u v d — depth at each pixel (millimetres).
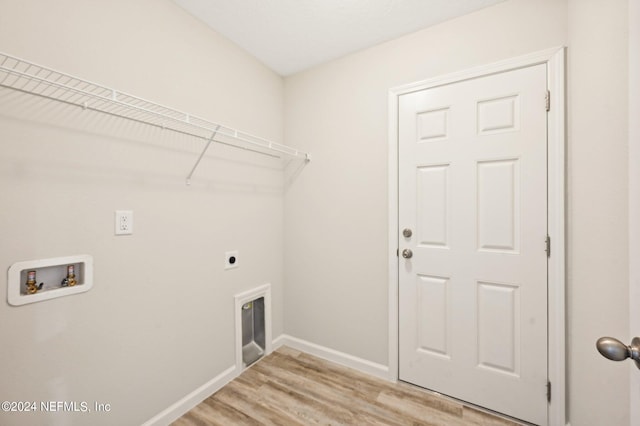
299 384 1719
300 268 2143
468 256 1516
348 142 1909
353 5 1451
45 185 1013
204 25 1591
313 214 2072
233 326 1791
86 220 1120
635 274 604
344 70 1922
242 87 1844
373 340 1826
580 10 1128
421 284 1652
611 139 939
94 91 1133
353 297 1904
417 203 1656
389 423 1398
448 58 1560
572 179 1220
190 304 1533
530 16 1354
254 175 1953
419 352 1665
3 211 924
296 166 2152
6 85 924
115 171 1210
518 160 1391
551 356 1319
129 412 1266
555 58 1294
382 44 1772
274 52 1885
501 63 1412
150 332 1347
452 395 1568
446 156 1566
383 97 1768
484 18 1463
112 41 1190
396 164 1714
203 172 1598
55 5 1029
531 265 1363
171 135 1431
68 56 1062
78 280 1120
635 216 606
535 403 1359
